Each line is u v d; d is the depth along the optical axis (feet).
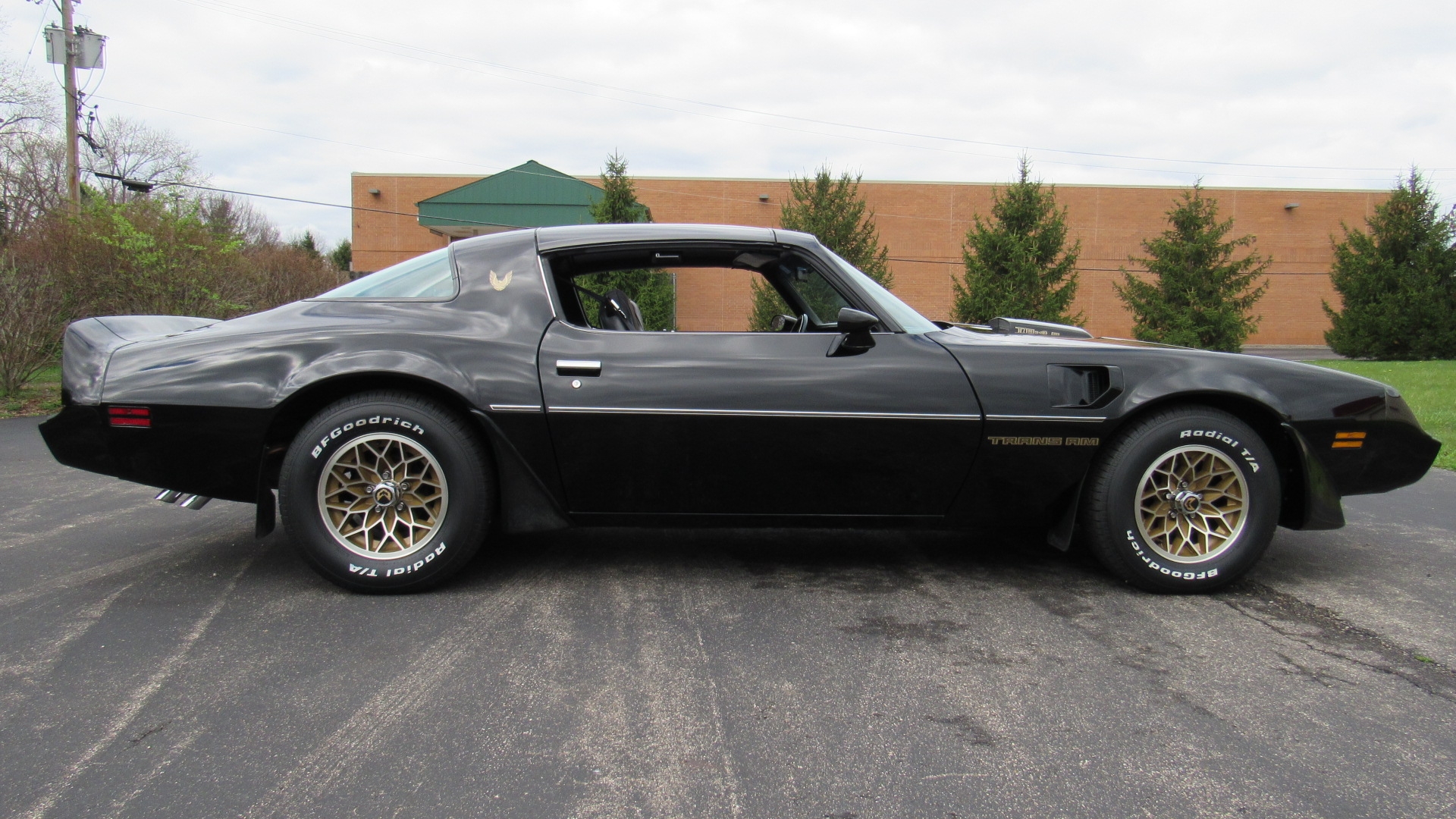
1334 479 9.30
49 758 5.68
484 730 6.14
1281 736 6.12
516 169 89.20
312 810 5.11
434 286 9.49
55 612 8.47
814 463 9.04
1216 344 68.95
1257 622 8.46
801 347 9.13
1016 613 8.68
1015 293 61.46
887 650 7.68
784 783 5.48
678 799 5.29
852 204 68.08
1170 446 9.00
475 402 8.76
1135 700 6.70
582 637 7.93
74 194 53.47
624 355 9.03
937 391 8.96
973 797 5.32
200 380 8.76
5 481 15.28
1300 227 107.76
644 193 102.53
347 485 9.00
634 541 11.35
